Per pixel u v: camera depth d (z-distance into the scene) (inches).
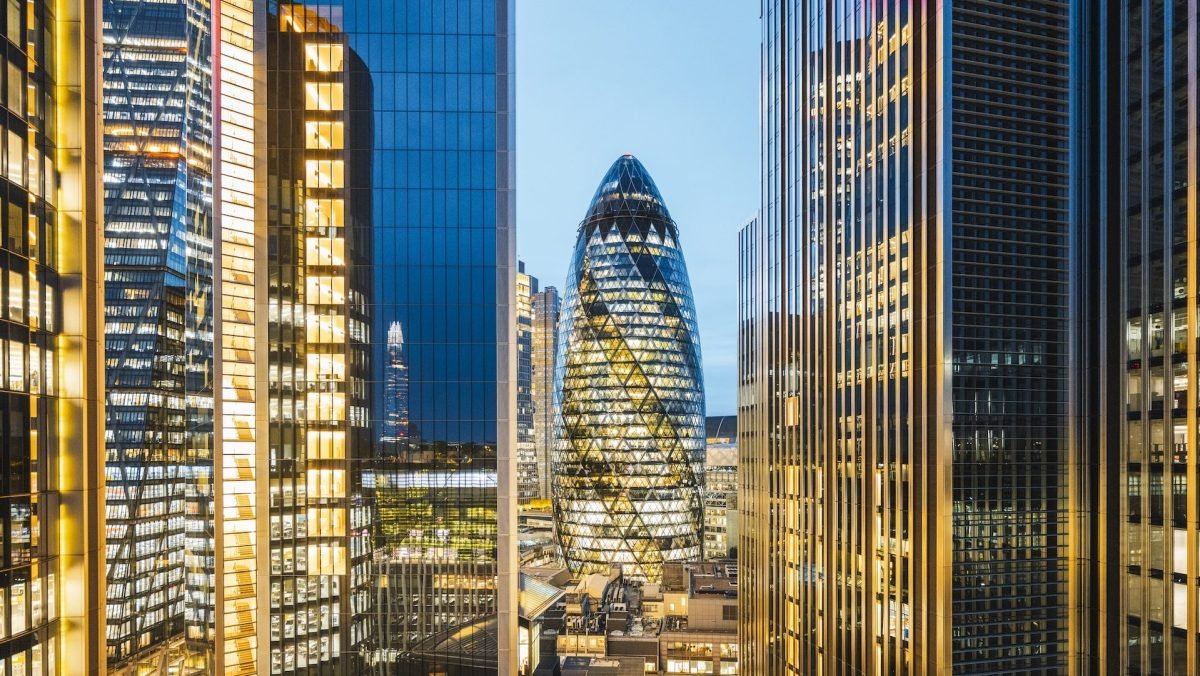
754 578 4119.1
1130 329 1697.8
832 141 3078.2
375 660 2539.4
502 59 2657.5
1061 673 2194.9
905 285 2449.6
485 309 2613.2
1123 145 1734.7
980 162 2263.8
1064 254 2309.3
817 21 3284.9
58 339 1221.1
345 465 2571.4
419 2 2652.6
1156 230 1626.5
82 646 1208.8
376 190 2623.0
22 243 1123.3
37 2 1176.2
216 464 2524.6
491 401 2598.4
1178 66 1562.5
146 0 3961.6
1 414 1062.4
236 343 2561.5
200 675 3631.9
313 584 2546.8
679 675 5856.3
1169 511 1556.3
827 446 3056.1
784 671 3558.1
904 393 2436.0
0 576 1059.9
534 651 3932.1
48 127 1203.2
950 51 2256.4
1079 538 2220.7
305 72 2623.0
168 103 3988.7
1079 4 2341.3
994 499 2218.3
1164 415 1583.4
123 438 3604.8
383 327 2600.9
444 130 2642.7
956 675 2160.4
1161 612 1577.3
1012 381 2252.7
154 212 3900.1
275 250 2593.5
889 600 2506.2
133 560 3555.6
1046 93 2316.7
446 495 2581.2
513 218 2637.8
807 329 3299.7
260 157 2598.4
